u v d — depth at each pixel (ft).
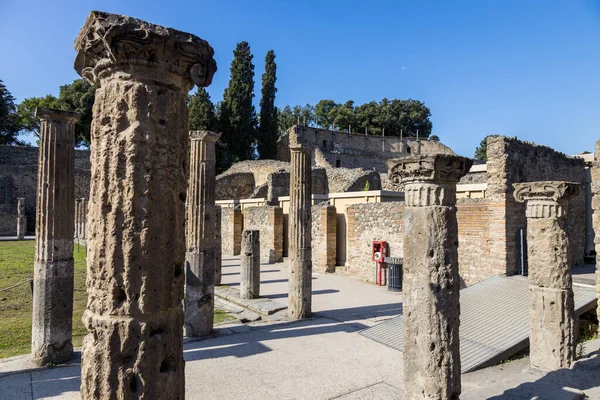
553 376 21.18
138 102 10.39
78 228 112.37
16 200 141.28
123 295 10.36
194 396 21.25
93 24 10.06
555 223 23.27
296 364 25.70
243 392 21.72
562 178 52.95
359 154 174.19
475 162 137.80
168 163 10.80
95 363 10.14
